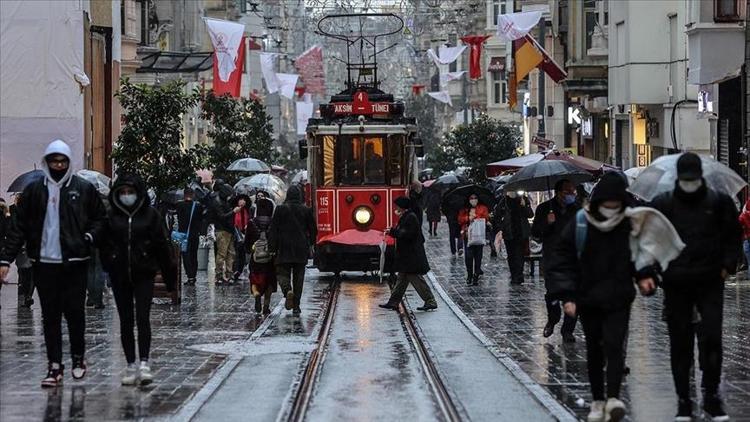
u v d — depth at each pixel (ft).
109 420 48.16
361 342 75.10
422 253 94.22
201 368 62.34
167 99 106.32
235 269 121.70
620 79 170.71
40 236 55.62
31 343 71.41
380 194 128.57
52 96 124.77
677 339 47.50
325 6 197.67
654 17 162.91
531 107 244.42
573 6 196.75
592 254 45.93
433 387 56.90
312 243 90.99
